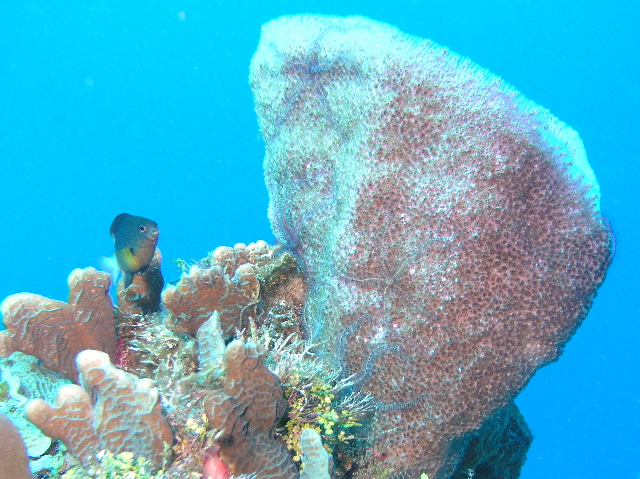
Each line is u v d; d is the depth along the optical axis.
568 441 30.97
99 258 3.33
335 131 3.43
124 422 1.84
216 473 2.01
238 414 2.02
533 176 2.74
